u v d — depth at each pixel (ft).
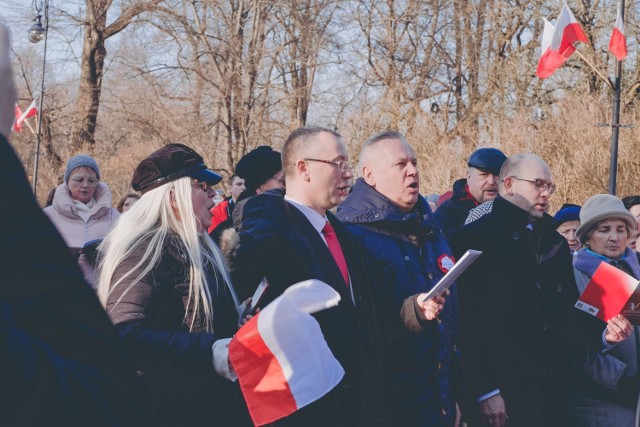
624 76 55.21
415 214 11.46
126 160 75.05
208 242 9.24
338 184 10.52
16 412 2.49
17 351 2.48
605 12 56.59
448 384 11.11
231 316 8.87
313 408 9.27
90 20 75.15
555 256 12.96
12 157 2.70
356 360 9.77
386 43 78.43
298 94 77.61
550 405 12.57
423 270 11.25
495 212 12.98
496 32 73.46
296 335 6.96
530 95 63.00
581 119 46.65
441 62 80.02
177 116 72.28
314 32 76.18
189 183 8.89
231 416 8.70
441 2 77.46
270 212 9.84
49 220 2.81
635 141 43.57
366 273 10.50
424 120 67.87
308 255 9.66
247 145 74.79
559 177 45.37
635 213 19.61
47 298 2.72
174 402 8.22
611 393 13.11
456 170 57.16
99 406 2.76
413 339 10.82
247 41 74.54
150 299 8.16
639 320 12.57
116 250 8.36
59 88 77.56
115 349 2.95
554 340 12.72
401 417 10.64
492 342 12.48
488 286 12.61
